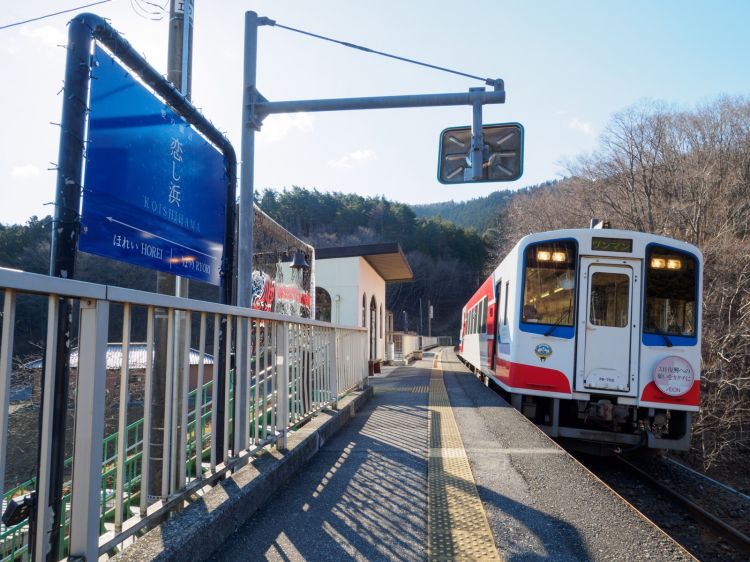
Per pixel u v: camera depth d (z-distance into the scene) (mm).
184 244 4125
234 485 3713
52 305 2072
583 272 8133
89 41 2854
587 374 7934
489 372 11906
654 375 7699
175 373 3014
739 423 15945
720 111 28047
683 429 7750
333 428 6574
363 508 3920
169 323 2961
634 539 3449
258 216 7414
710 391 16375
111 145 3127
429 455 5547
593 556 3195
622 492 8281
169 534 2785
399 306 91062
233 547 3176
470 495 4250
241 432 4102
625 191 28844
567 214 34562
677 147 27594
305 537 3369
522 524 3664
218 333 3605
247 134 6035
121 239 3246
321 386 6852
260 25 6109
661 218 25328
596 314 8055
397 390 11805
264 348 4590
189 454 4707
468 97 6082
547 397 8406
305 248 10766
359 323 18344
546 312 8211
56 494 2219
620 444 8336
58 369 2250
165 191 3809
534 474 4848
